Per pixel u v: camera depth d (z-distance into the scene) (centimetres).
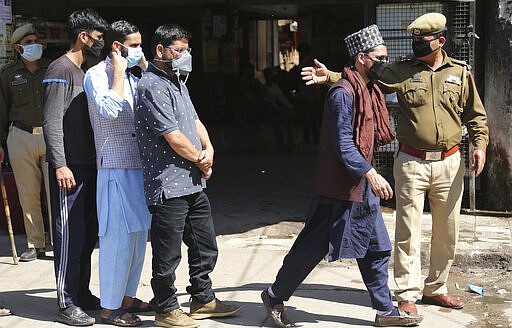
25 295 944
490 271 1052
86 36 837
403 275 830
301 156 2323
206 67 2525
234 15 2570
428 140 815
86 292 880
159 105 761
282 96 2453
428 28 801
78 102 830
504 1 1265
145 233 851
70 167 831
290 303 900
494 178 1323
